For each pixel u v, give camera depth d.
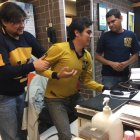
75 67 1.39
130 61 2.08
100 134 0.75
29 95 1.68
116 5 3.42
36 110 1.70
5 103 1.40
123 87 1.37
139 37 4.11
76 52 1.39
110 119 0.76
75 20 1.35
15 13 1.20
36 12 2.50
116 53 2.10
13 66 1.25
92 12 2.72
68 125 1.36
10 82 1.36
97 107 0.96
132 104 1.00
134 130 0.81
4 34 1.30
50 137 2.12
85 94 2.65
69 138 1.31
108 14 2.04
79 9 2.79
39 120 2.03
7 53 1.28
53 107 1.42
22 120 1.62
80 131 0.83
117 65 2.02
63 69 1.28
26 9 2.33
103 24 2.99
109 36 2.13
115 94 1.19
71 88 1.45
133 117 0.85
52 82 1.42
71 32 1.38
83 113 1.01
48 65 1.32
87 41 1.36
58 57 1.35
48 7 2.35
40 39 2.56
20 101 1.55
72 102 1.54
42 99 1.74
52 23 2.36
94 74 2.81
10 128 1.45
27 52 1.46
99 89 1.51
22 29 1.30
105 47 2.18
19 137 1.59
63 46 1.36
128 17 3.84
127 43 2.09
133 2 4.08
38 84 1.77
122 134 0.79
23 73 1.24
